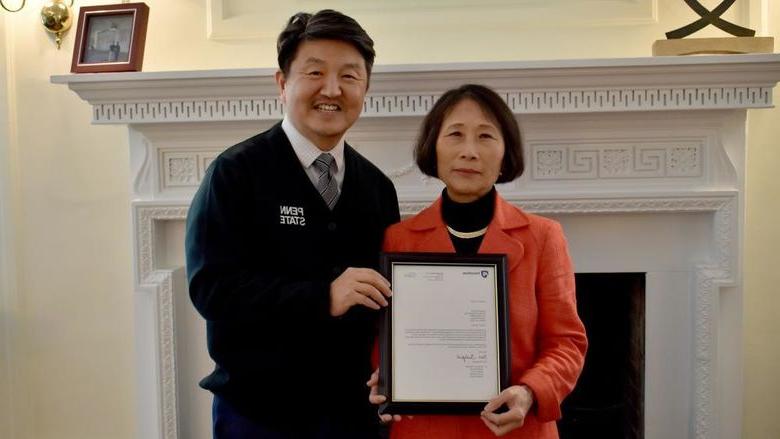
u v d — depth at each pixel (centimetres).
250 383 115
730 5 158
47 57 182
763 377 181
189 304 181
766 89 153
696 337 170
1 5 177
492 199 111
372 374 112
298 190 114
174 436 177
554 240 109
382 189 130
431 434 105
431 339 101
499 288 101
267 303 104
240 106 161
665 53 156
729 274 165
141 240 172
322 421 117
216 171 113
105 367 189
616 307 200
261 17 177
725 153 164
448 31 176
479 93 108
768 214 178
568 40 174
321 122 112
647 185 167
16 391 188
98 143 183
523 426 104
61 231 186
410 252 106
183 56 179
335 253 116
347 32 109
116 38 163
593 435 206
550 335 106
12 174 183
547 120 165
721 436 171
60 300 188
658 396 177
